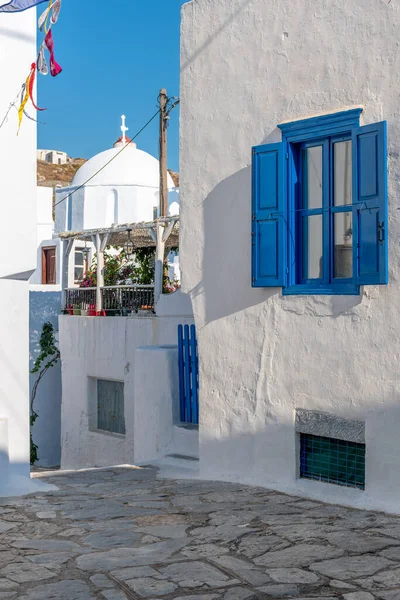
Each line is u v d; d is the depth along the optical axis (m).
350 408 7.39
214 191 8.83
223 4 8.66
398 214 6.98
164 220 13.48
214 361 8.84
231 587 4.91
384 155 7.02
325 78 7.65
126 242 15.88
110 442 14.05
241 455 8.55
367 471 7.23
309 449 7.91
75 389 15.08
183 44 9.14
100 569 5.36
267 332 8.23
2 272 8.56
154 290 13.70
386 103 7.12
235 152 8.59
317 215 7.88
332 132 7.54
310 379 7.77
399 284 6.97
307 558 5.48
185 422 10.47
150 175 27.33
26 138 8.73
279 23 8.08
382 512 6.91
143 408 10.91
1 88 8.55
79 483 8.86
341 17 7.49
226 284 8.70
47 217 29.03
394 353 7.01
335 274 7.75
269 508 7.16
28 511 7.28
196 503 7.45
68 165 85.69
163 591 4.88
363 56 7.31
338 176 7.68
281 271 7.94
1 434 8.38
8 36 8.56
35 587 5.02
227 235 8.69
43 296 17.28
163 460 10.20
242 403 8.52
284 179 7.94
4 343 8.60
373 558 5.43
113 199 26.92
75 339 15.05
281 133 8.07
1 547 6.02
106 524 6.67
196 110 9.02
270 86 8.19
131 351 13.57
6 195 8.59
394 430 7.00
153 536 6.21
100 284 14.89
